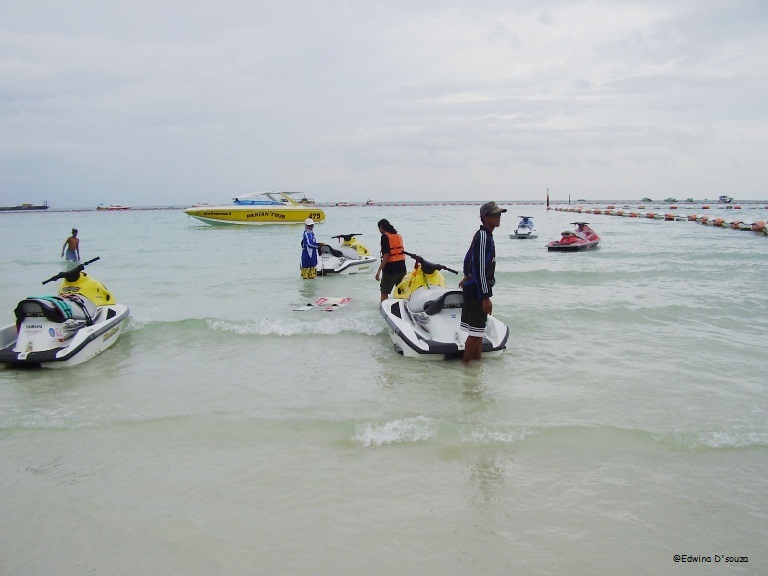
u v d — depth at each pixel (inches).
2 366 300.7
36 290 571.5
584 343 339.6
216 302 485.4
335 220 2213.3
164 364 304.5
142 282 605.0
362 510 160.1
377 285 571.8
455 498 165.8
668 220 1952.5
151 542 146.7
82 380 278.1
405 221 2068.2
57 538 148.9
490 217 279.6
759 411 227.5
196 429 215.2
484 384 265.6
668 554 140.6
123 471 183.8
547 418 221.6
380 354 321.1
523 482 174.6
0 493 170.7
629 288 534.3
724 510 158.9
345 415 225.9
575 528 151.3
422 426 208.1
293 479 177.3
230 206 1577.3
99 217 3240.7
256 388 262.5
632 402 239.5
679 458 189.0
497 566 136.3
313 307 451.8
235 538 147.9
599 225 1673.2
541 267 695.1
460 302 315.0
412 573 133.9
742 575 132.5
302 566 136.6
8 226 2103.8
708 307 433.7
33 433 213.3
